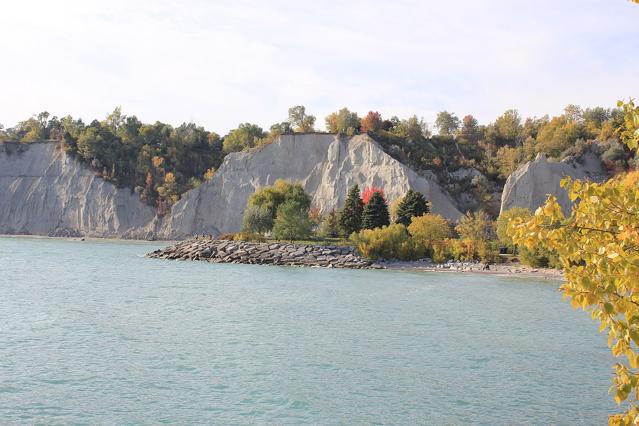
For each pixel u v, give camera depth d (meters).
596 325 43.31
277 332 38.88
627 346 8.25
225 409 24.28
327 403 25.16
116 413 23.61
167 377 28.36
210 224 163.38
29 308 46.75
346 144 153.00
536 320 45.12
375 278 75.88
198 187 168.62
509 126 190.62
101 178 182.38
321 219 135.12
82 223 178.00
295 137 159.75
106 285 63.56
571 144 158.75
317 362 31.44
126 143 198.62
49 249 125.12
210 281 68.88
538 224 8.82
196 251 104.44
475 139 185.25
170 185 181.75
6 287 60.25
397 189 139.88
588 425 23.23
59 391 26.03
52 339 35.62
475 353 34.00
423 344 36.06
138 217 177.00
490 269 88.19
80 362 30.59
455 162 159.00
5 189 187.50
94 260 98.38
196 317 44.12
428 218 101.44
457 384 28.09
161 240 166.38
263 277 74.44
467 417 23.86
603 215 8.34
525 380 28.89
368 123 174.25
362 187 144.75
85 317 43.25
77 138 196.12
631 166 138.38
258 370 29.77
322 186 150.75
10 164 191.62
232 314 45.69
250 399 25.50
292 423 22.92
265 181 158.12
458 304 53.00
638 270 7.70
